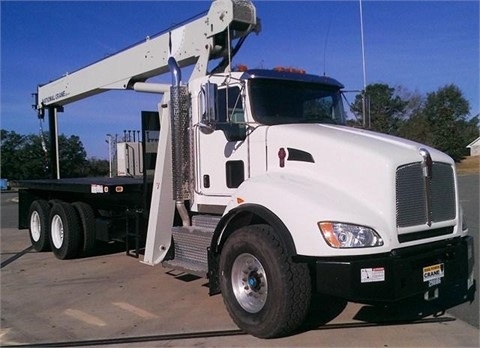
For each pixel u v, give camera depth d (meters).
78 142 50.66
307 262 4.74
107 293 7.02
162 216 6.88
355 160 4.99
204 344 4.96
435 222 5.16
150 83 7.87
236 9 6.82
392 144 5.22
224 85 6.14
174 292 6.92
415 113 60.44
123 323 5.72
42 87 12.71
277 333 4.92
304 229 4.69
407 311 5.82
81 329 5.57
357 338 4.99
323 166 5.22
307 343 4.89
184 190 6.67
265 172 5.75
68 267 8.88
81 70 10.94
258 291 5.11
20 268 9.05
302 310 4.81
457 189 5.51
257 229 5.11
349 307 5.96
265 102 6.01
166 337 5.20
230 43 6.87
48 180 11.21
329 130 5.66
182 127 6.65
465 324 5.36
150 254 6.88
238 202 5.38
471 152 69.62
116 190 8.27
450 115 62.41
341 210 4.68
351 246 4.55
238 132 5.93
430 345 4.77
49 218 10.23
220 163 6.27
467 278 5.39
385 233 4.69
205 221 6.51
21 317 6.11
